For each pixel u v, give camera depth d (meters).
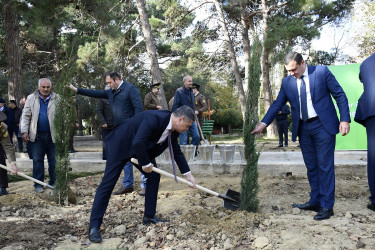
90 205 5.16
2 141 5.26
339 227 3.74
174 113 3.62
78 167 8.57
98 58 18.22
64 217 4.51
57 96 5.12
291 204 4.86
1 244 3.50
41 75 29.95
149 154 3.93
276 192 5.54
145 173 4.09
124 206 5.01
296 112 4.43
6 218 4.38
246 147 4.37
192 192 5.64
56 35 25.41
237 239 3.55
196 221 4.01
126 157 3.80
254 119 4.34
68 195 5.26
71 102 5.18
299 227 3.79
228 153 7.27
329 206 4.13
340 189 5.57
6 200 4.99
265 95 19.30
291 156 8.76
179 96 8.13
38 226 4.00
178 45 21.42
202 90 29.45
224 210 4.55
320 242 3.38
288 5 18.66
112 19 15.16
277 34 16.44
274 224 3.90
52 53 27.56
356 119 4.62
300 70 4.28
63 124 5.11
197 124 8.83
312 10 18.19
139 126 3.74
